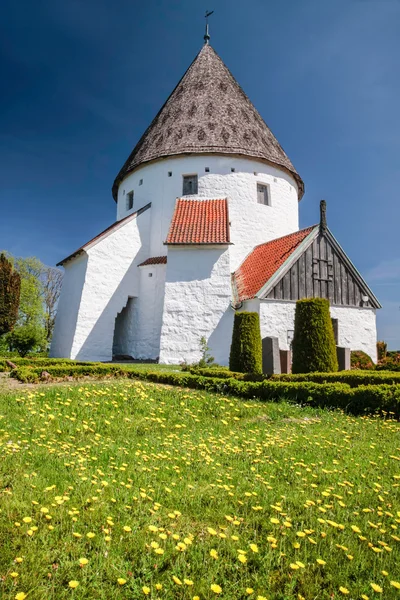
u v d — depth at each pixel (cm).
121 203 2920
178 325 1997
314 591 320
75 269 2458
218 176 2544
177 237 2119
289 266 1948
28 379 1191
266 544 377
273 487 513
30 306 3825
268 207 2623
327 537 394
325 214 2097
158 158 2592
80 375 1320
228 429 809
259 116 2994
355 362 1888
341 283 2067
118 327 2550
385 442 722
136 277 2444
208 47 3212
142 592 307
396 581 333
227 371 1393
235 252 2478
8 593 295
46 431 717
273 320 1864
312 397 1006
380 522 426
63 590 302
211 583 321
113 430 764
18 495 435
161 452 632
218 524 413
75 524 386
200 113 2719
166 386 1194
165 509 438
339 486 524
